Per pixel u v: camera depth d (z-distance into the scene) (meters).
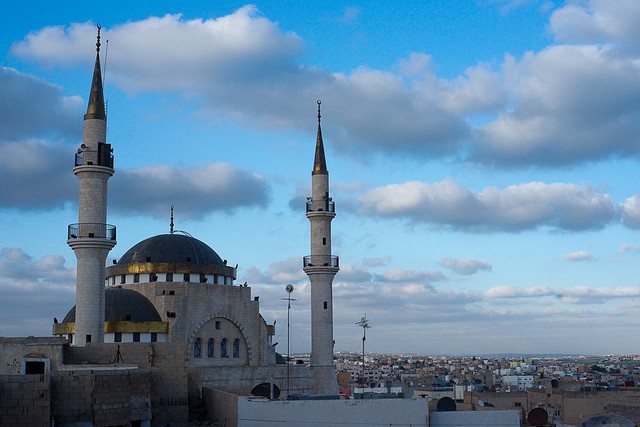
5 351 73.25
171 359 77.00
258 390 77.56
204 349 99.81
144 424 63.91
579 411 116.69
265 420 65.00
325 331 108.19
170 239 106.44
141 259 103.88
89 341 83.75
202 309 99.81
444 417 67.25
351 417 64.94
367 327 111.00
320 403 65.12
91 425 57.81
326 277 109.75
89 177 86.75
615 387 145.62
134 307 96.75
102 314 85.38
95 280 85.19
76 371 59.62
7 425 53.66
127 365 71.81
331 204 111.94
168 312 97.12
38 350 73.25
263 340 105.69
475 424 67.25
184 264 102.25
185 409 76.25
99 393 58.91
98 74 90.81
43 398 54.44
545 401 128.12
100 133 88.38
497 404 137.50
